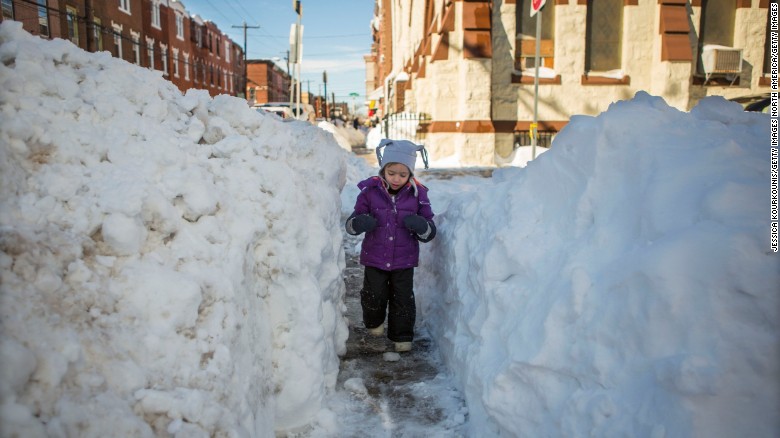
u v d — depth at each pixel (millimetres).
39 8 16344
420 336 3369
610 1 14695
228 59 47156
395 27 27547
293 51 14570
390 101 24016
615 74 14891
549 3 14500
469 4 13961
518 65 14609
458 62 14477
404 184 3158
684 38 14305
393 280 3137
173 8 31609
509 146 14680
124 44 23875
